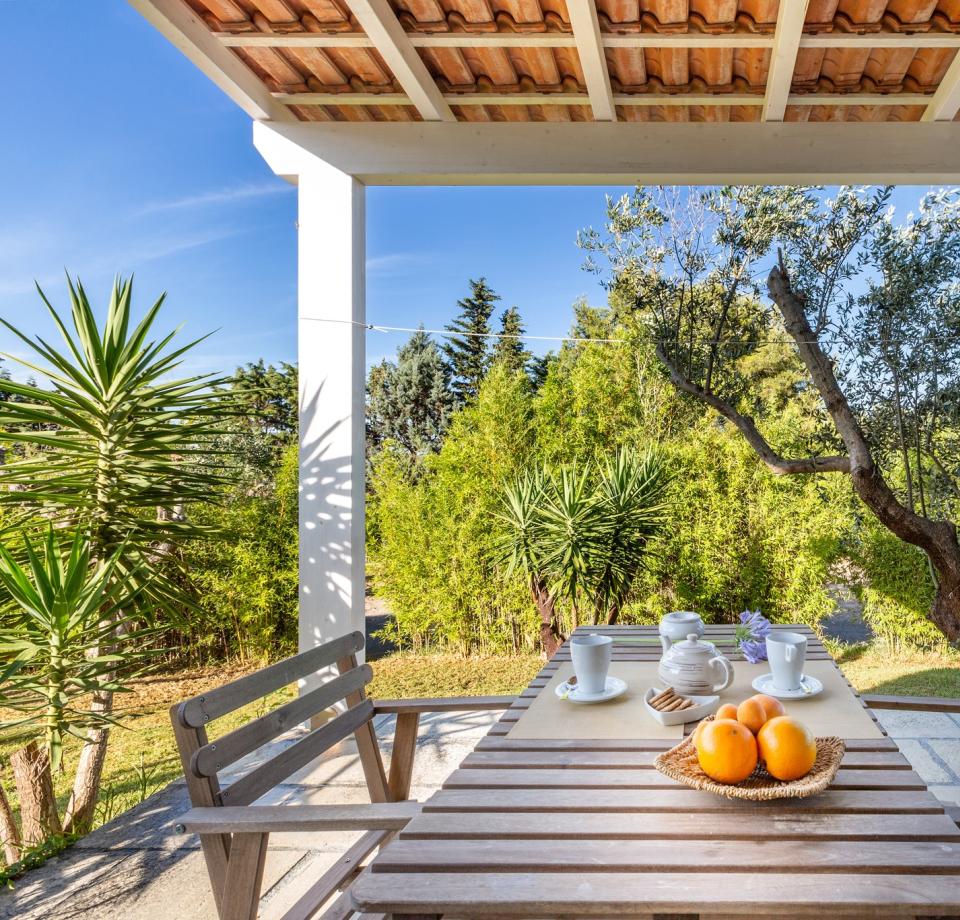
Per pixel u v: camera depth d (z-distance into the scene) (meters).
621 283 4.60
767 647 1.63
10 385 2.92
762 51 2.97
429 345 11.93
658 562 5.17
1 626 2.91
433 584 6.03
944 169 3.41
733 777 1.10
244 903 1.33
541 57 3.07
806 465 3.89
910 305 3.83
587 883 0.91
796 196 4.14
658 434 5.58
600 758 1.28
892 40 2.78
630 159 3.54
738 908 0.86
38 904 2.17
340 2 2.76
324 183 3.69
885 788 1.14
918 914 0.84
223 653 6.44
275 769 1.57
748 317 4.32
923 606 5.02
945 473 4.02
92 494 3.13
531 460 5.86
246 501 6.20
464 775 1.23
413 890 0.91
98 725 2.73
